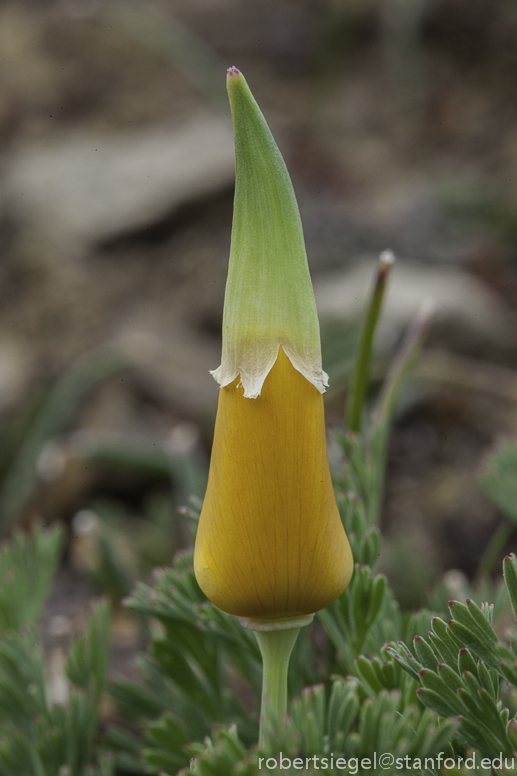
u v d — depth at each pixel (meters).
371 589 0.20
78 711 0.22
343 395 0.58
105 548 0.34
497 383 0.58
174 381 0.62
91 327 0.73
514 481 0.26
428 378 0.54
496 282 0.77
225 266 0.80
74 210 0.85
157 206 0.85
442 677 0.17
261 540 0.17
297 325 0.17
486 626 0.18
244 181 0.17
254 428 0.17
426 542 0.45
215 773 0.17
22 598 0.24
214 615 0.20
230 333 0.17
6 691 0.22
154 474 0.51
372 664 0.19
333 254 0.80
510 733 0.17
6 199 0.89
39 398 0.61
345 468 0.22
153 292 0.77
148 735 0.22
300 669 0.21
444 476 0.52
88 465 0.49
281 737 0.17
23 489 0.49
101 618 0.23
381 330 0.60
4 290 0.78
